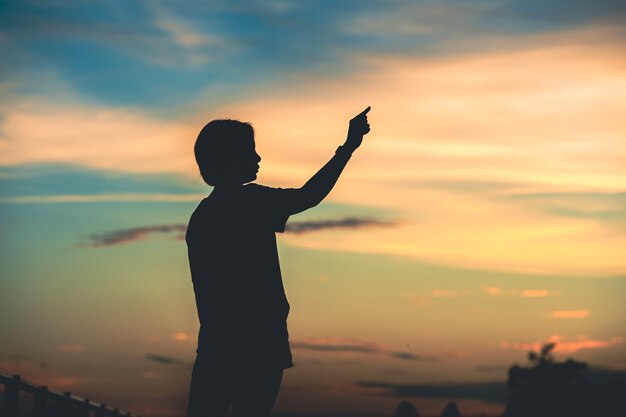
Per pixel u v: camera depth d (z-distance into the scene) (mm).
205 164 4191
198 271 4039
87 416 9664
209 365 3945
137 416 12336
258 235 4027
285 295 4055
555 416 41469
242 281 3969
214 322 3969
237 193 4109
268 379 3938
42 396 8086
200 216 4102
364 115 4117
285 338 4000
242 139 4188
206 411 3996
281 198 4051
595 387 42156
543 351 43094
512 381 43656
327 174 4055
